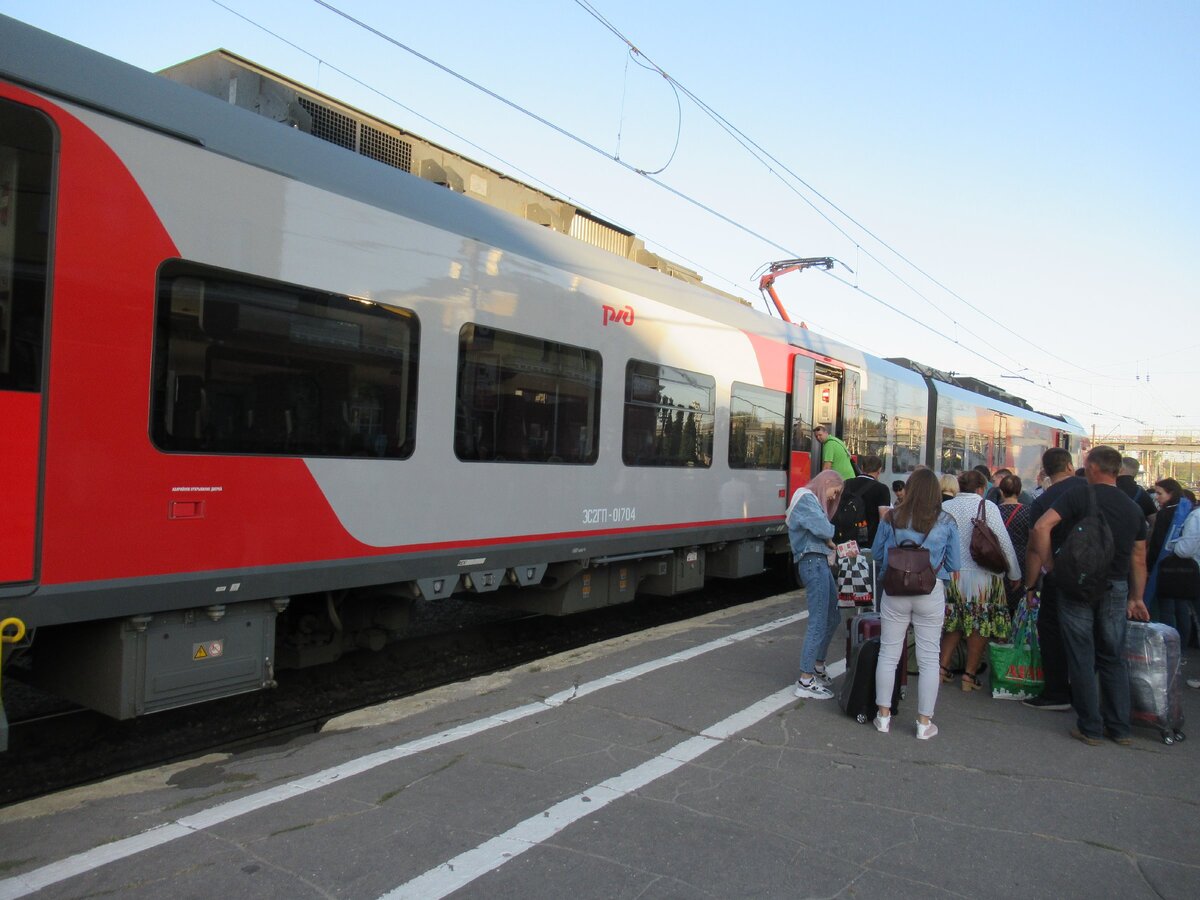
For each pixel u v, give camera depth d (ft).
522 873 9.78
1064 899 9.77
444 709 15.87
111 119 12.03
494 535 18.65
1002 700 17.80
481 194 22.27
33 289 11.17
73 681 13.10
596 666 19.07
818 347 33.76
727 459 27.68
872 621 16.06
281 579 14.26
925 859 10.59
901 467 42.42
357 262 15.55
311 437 14.78
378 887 9.35
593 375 21.61
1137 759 14.47
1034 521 17.19
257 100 17.51
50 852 9.96
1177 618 22.30
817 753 14.14
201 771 12.75
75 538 11.56
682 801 11.98
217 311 13.34
